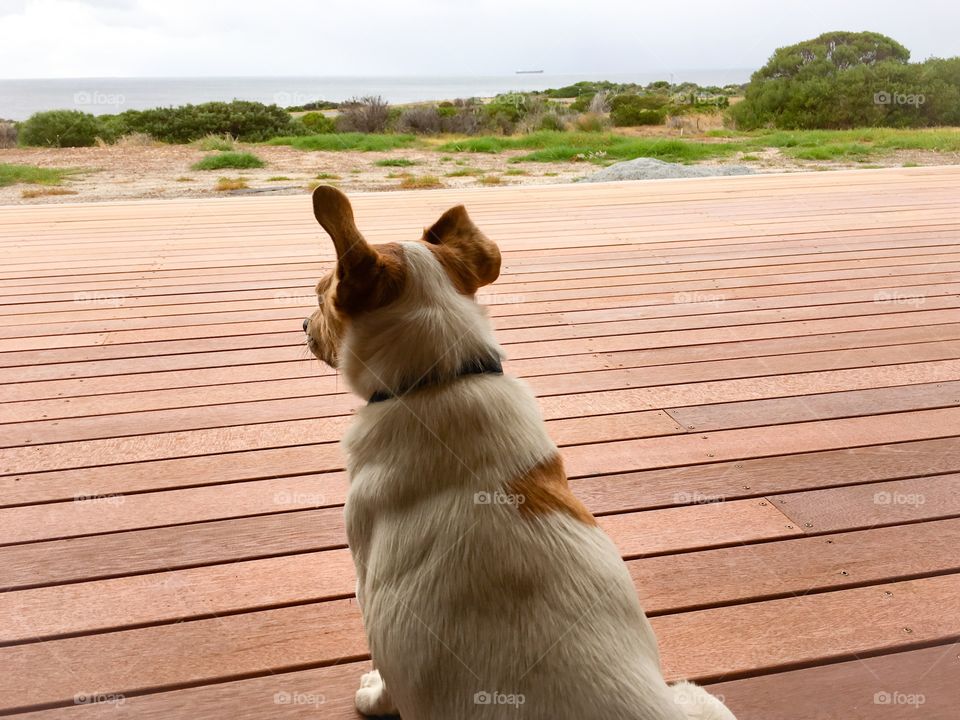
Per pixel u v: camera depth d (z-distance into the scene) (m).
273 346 3.66
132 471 2.54
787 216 6.55
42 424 2.87
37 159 14.68
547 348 3.62
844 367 3.38
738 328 3.86
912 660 1.78
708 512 2.32
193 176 12.04
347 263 1.22
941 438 2.76
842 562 2.10
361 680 1.66
